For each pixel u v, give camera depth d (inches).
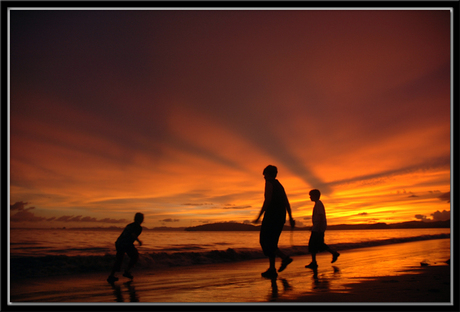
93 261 245.3
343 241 667.4
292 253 371.9
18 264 222.7
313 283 141.2
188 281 167.9
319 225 221.8
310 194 231.6
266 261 304.8
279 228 167.9
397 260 257.0
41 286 160.2
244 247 514.6
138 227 188.9
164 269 235.5
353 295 109.5
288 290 124.0
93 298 122.6
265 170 173.5
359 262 246.8
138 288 148.1
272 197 168.2
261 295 115.1
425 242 589.6
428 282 137.4
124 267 241.3
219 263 285.1
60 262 234.7
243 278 171.8
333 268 208.4
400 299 102.5
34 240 629.6
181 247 491.8
